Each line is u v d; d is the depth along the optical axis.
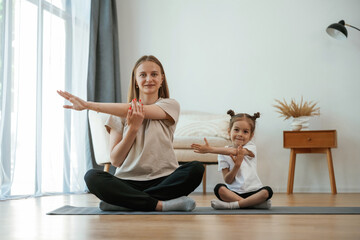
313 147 4.15
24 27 3.35
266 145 4.65
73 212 1.92
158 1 4.95
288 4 4.74
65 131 3.86
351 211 1.97
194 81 4.83
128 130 1.95
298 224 1.48
